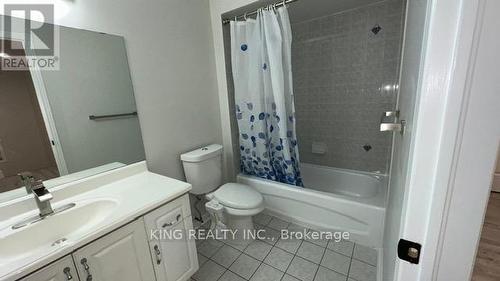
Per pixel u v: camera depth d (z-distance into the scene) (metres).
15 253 0.96
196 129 2.09
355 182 2.38
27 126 1.15
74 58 1.28
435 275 0.46
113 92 1.47
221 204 1.83
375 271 1.57
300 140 2.76
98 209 1.25
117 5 1.44
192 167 1.88
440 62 0.37
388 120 1.51
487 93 0.35
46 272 0.84
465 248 0.43
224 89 2.24
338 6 2.02
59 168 1.27
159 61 1.72
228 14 2.06
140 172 1.63
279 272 1.62
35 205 1.16
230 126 2.32
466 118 0.37
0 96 1.06
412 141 0.51
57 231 1.10
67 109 1.28
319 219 2.00
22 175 1.14
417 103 0.46
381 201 1.78
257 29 1.93
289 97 1.99
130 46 1.53
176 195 1.29
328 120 2.50
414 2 0.87
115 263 1.05
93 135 1.39
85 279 0.95
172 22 1.79
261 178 2.34
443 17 0.36
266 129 2.17
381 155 2.28
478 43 0.34
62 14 1.22
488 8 0.33
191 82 1.99
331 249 1.80
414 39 0.74
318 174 2.61
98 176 1.40
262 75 2.03
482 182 0.38
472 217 0.41
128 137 1.57
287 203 2.15
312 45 2.39
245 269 1.66
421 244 0.46
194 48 1.99
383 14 1.96
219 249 1.88
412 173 0.44
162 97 1.77
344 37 2.19
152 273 1.22
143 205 1.15
